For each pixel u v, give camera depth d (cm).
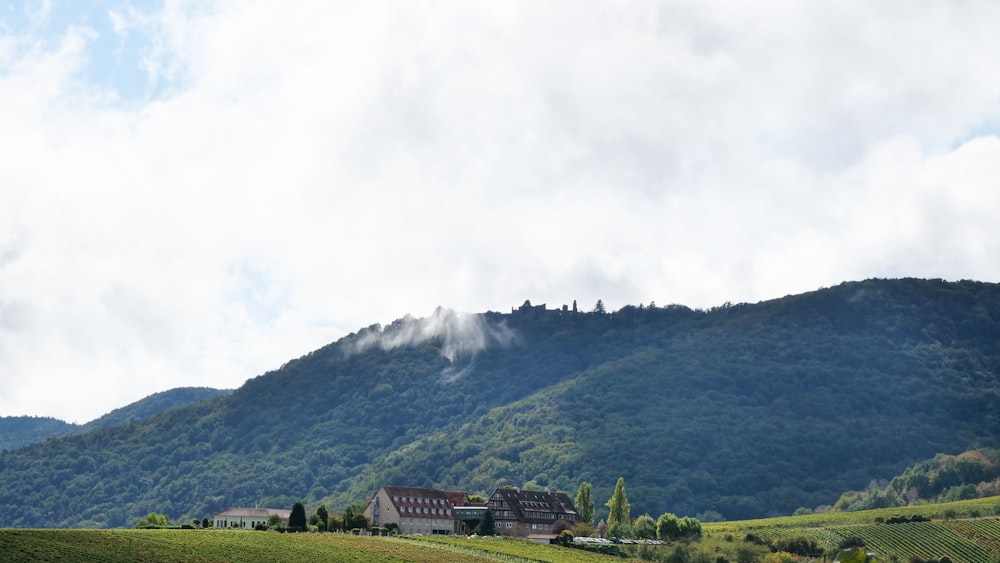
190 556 15512
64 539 15338
